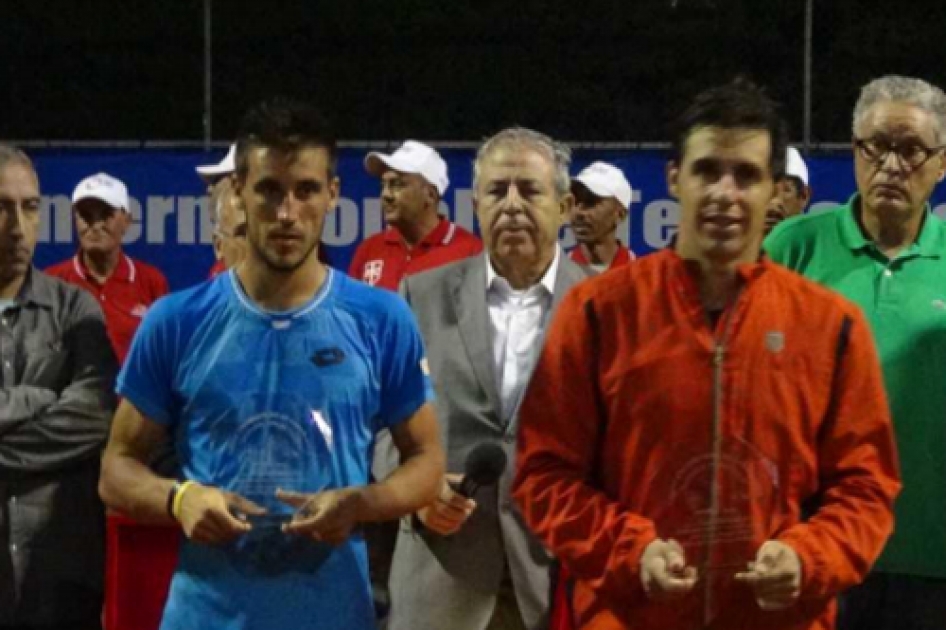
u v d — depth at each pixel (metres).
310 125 4.24
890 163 5.32
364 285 4.41
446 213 10.29
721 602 4.04
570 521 4.03
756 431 4.02
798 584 3.92
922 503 5.37
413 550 5.53
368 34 11.99
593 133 11.75
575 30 11.80
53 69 12.18
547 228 5.63
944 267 5.43
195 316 4.31
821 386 4.05
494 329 5.64
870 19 11.53
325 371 4.29
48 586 5.64
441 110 11.88
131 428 4.35
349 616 4.34
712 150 3.99
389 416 4.44
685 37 11.72
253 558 4.28
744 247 4.03
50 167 10.48
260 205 4.23
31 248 5.65
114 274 9.81
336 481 4.30
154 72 12.12
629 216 10.22
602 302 4.09
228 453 4.28
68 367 5.66
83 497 5.69
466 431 5.51
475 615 5.45
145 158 10.48
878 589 5.46
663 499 4.03
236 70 12.05
